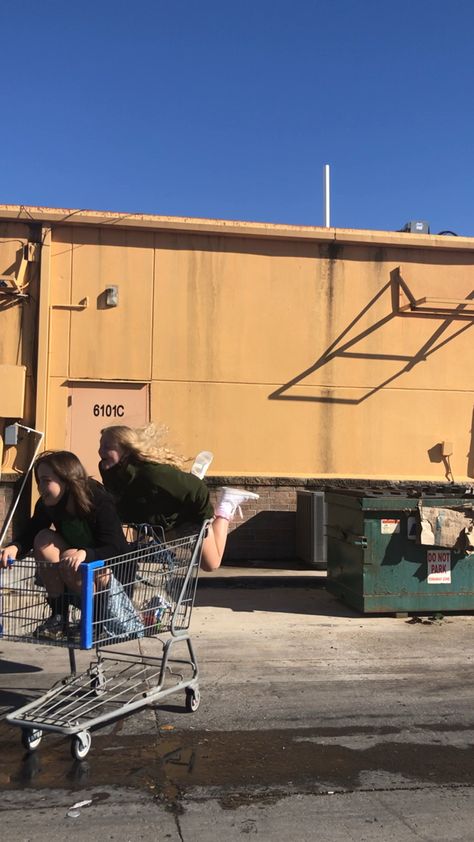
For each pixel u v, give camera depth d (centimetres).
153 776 370
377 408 1092
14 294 1006
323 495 970
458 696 502
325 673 551
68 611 412
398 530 727
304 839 311
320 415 1079
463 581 738
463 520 724
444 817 332
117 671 544
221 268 1062
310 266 1084
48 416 1011
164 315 1046
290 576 920
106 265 1034
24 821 322
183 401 1045
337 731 436
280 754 400
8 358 1009
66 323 1023
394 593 724
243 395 1061
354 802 345
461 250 1112
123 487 497
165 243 1049
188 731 431
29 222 1013
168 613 451
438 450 1105
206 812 333
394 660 588
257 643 634
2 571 416
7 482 988
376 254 1099
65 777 367
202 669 557
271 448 1066
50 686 511
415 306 1079
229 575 927
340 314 1088
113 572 421
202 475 552
